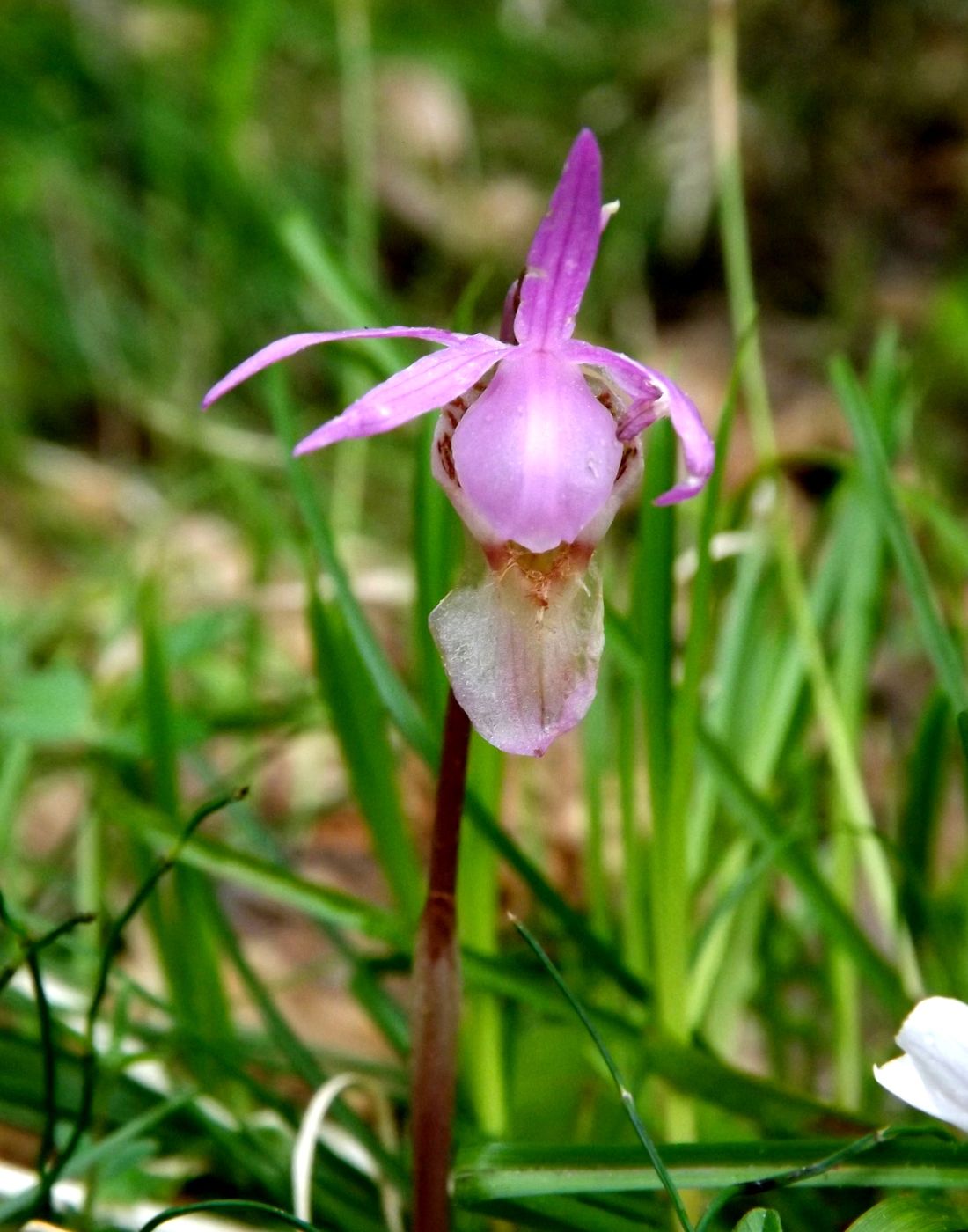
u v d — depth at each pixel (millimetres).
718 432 247
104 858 302
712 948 266
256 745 387
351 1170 251
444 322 646
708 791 279
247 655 354
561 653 205
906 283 657
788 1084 271
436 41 695
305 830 355
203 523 490
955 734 290
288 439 267
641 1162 223
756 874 256
